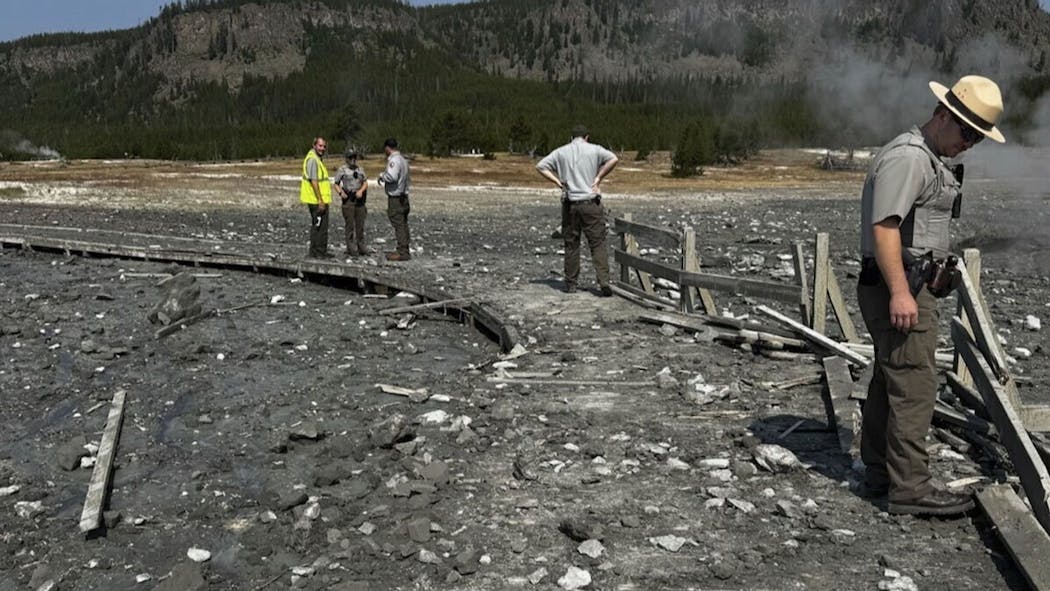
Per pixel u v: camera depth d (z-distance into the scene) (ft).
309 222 90.58
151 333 36.94
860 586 13.74
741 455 19.81
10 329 37.14
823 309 28.66
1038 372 28.86
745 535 15.66
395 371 29.86
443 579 14.44
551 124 436.76
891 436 16.01
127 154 489.26
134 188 134.31
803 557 14.78
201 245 64.80
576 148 39.34
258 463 21.30
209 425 24.66
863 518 16.26
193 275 53.88
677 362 28.48
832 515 16.43
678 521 16.34
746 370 27.30
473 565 14.79
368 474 19.38
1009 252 66.28
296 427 23.73
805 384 25.58
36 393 28.37
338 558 15.39
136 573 15.66
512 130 371.97
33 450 23.20
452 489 18.34
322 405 26.00
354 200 57.77
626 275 42.06
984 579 13.83
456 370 29.66
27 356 33.14
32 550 16.81
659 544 15.29
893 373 15.72
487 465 19.79
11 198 114.73
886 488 17.08
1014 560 14.01
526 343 31.42
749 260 58.75
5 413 26.37
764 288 30.58
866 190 15.52
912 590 13.42
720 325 32.48
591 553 14.97
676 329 33.24
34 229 76.59
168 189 133.80
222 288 49.21
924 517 16.05
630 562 14.73
